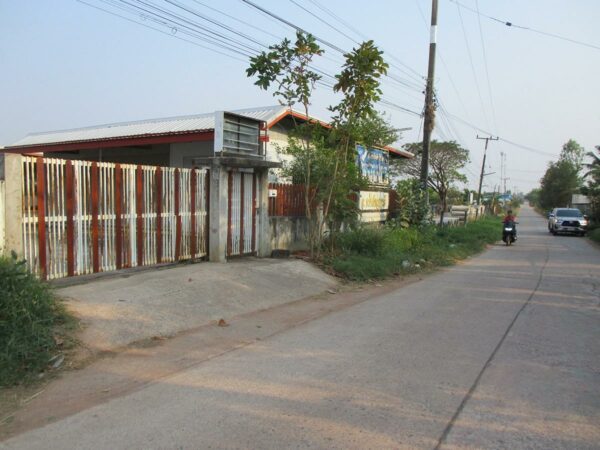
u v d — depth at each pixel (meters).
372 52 11.25
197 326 6.96
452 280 11.86
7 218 6.86
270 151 16.38
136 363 5.39
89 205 8.05
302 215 13.99
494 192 80.06
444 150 47.62
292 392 4.56
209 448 3.53
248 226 11.70
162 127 17.38
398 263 13.10
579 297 9.57
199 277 8.84
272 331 6.86
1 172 6.86
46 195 7.39
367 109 11.90
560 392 4.62
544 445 3.59
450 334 6.67
